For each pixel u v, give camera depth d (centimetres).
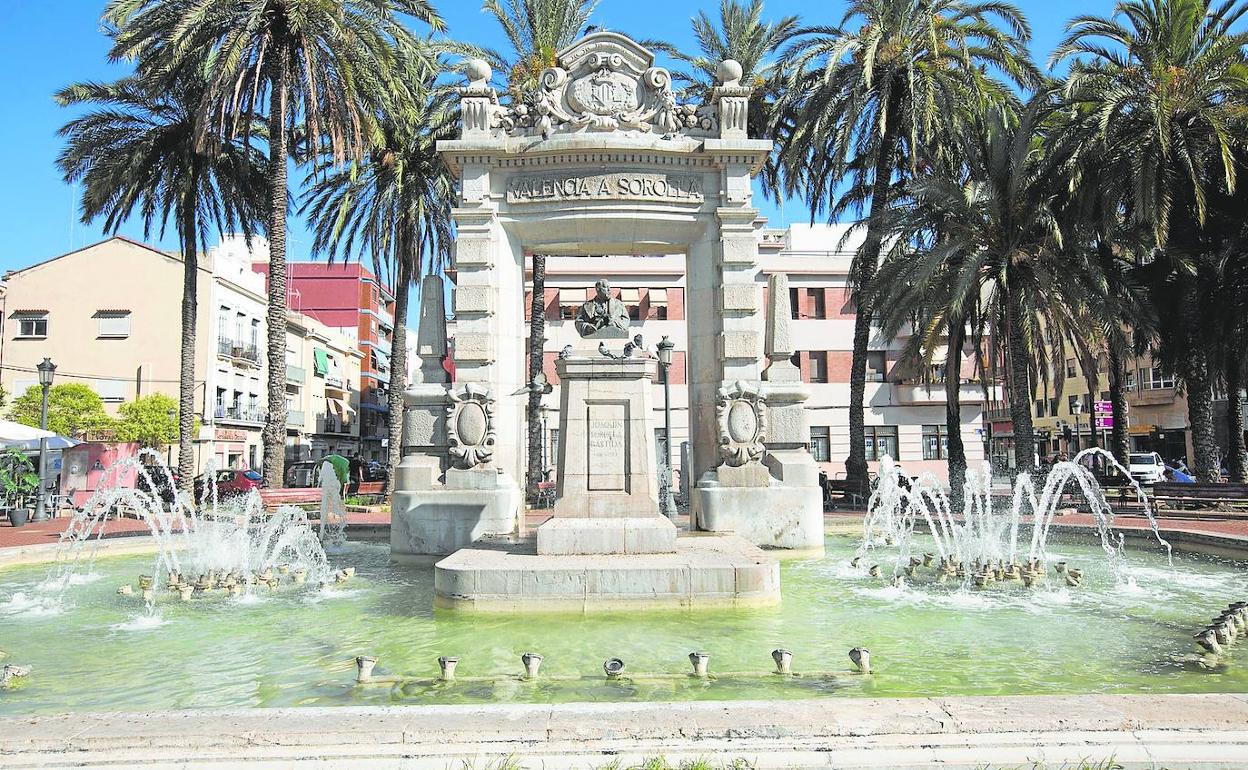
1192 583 1181
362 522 2205
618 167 1612
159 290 4284
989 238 2308
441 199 3062
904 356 2869
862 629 886
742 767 417
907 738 445
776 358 1641
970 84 2475
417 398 1557
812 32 2798
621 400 1172
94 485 3406
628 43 1641
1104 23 2261
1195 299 2377
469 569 998
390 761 424
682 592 990
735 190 1634
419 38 2723
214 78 2256
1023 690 652
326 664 760
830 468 4538
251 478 3688
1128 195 2280
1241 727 456
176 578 1216
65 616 1023
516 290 1642
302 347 5812
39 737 447
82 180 2856
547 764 420
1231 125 2089
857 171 3088
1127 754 433
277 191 2555
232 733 448
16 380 4206
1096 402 5022
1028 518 1991
